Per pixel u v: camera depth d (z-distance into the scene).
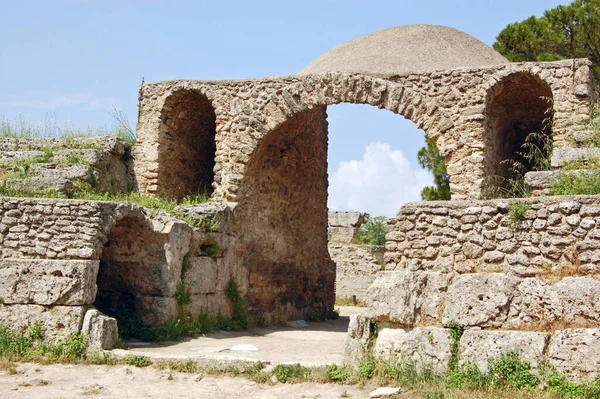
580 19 20.41
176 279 12.70
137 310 12.44
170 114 16.48
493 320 8.49
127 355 10.22
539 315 8.27
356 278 26.33
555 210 8.48
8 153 15.55
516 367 8.07
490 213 8.92
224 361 9.80
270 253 16.62
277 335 14.28
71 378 9.41
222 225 14.50
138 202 13.88
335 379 8.96
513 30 21.66
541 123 15.87
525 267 8.55
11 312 10.70
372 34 17.30
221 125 15.70
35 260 10.82
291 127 16.94
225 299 14.72
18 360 10.24
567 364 7.82
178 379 9.45
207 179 18.12
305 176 18.41
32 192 13.68
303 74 15.23
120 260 12.65
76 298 10.68
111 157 15.82
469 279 8.74
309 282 18.42
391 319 9.08
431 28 16.97
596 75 19.61
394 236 9.51
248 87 15.58
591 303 7.95
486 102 13.98
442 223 9.21
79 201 11.14
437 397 7.85
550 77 13.50
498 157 15.25
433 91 14.32
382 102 14.59
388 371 8.78
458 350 8.56
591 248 8.18
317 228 19.08
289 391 8.73
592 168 9.71
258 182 16.12
